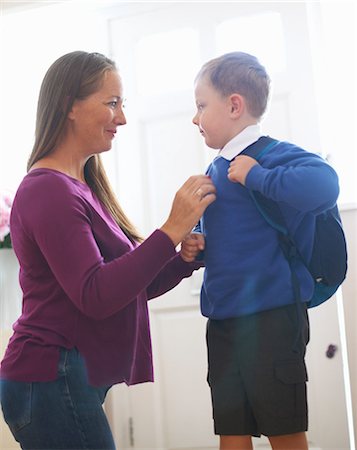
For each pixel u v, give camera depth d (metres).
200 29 2.32
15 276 2.12
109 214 1.31
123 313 1.16
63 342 1.06
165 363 2.22
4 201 2.13
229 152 1.23
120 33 2.42
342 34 2.04
